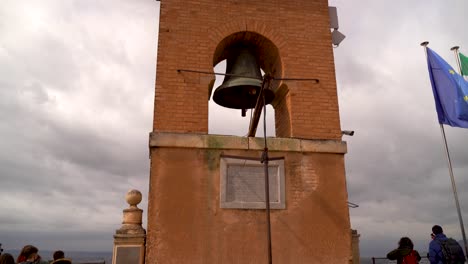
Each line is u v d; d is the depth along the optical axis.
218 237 6.74
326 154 7.55
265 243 6.83
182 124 7.34
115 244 6.81
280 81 8.06
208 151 7.20
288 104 7.97
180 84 7.59
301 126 7.72
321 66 8.26
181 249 6.57
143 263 6.73
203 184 6.99
